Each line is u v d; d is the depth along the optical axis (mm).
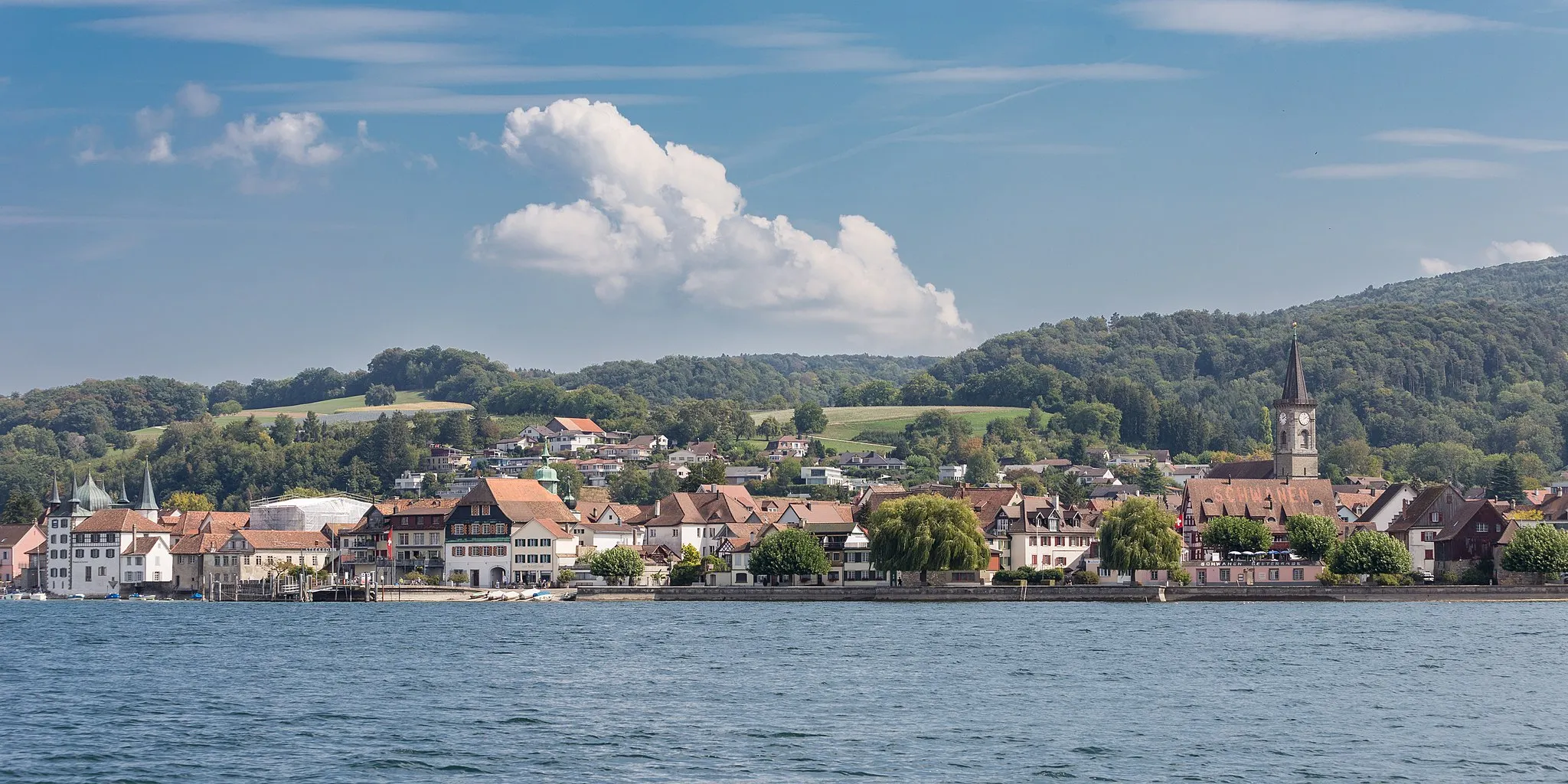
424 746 93438
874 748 92000
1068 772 84875
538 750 91812
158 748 93250
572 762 88312
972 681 122625
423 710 108188
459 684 123750
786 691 117688
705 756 89938
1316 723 100688
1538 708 106812
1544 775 84125
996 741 94062
